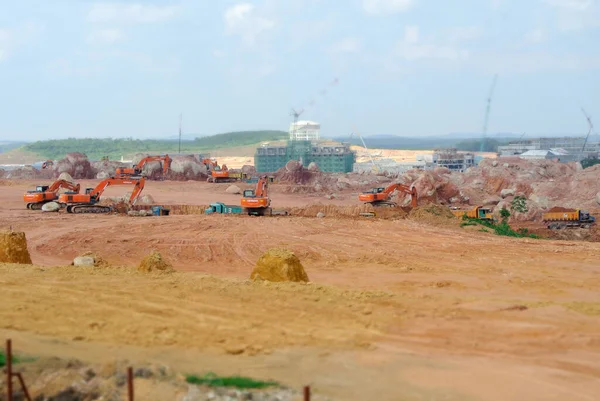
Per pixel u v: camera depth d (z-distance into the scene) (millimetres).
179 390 14016
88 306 20781
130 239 54062
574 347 18438
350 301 22703
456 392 15039
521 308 22422
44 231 58812
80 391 13859
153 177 144125
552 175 131250
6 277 24938
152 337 17859
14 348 16094
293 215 81062
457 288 32844
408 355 17375
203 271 43031
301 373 15797
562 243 54094
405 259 45094
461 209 99938
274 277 28219
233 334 18547
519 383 15680
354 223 65812
